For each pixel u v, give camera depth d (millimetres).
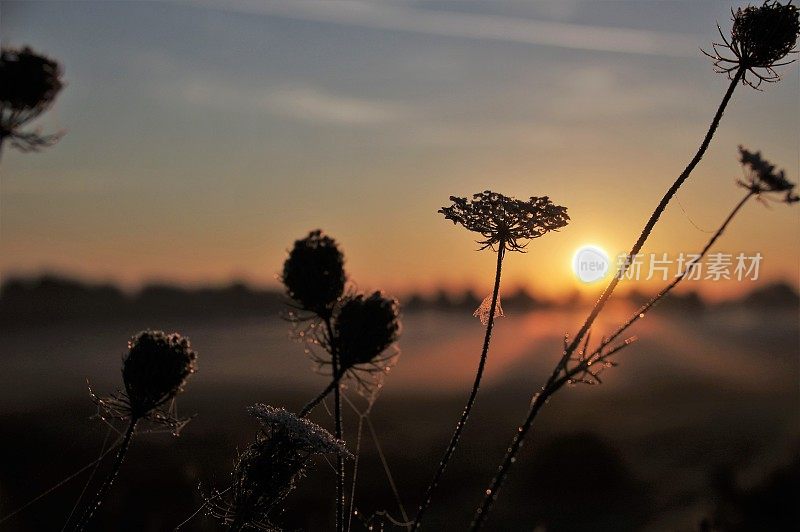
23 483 12898
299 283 2125
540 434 28297
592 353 1710
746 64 2172
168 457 8930
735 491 12180
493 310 2064
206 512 2111
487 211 2166
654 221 1850
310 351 2145
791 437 13508
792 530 10852
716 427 32281
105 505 8586
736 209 1776
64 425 21984
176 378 2119
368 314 2102
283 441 2018
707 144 1953
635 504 17391
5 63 1364
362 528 5922
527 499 19266
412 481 20266
